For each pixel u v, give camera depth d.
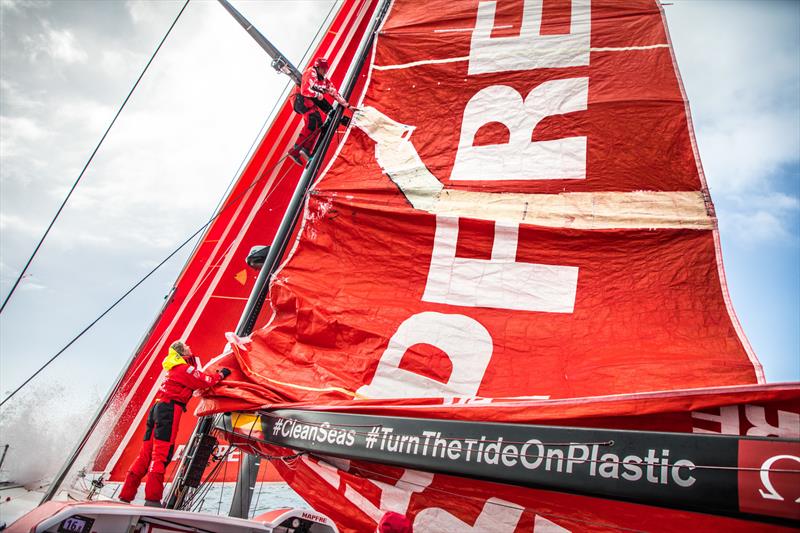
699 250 4.31
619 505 3.10
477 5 6.45
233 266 7.94
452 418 3.57
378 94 6.17
